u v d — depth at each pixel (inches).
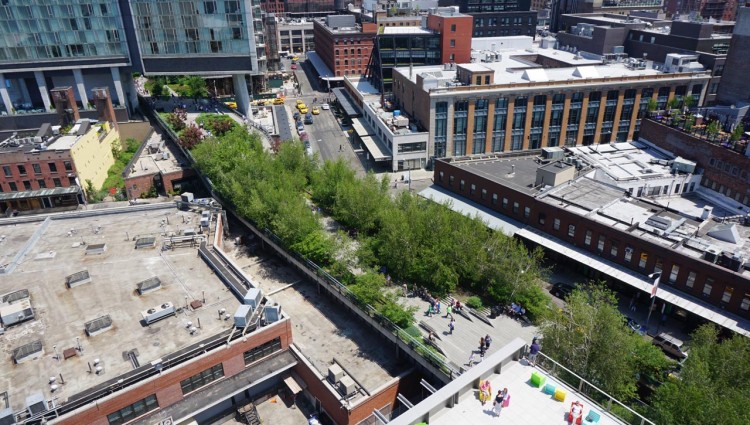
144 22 4530.0
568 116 4503.0
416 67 5447.8
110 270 2308.1
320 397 2004.2
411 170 4534.9
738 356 1691.7
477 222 2674.7
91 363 1771.7
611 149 3747.5
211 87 6451.8
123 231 2667.3
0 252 2464.3
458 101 4301.2
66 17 4372.5
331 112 6269.7
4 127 4315.9
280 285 2822.3
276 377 2153.1
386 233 2657.5
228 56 4773.6
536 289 2386.8
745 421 1421.0
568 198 2960.1
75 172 3447.3
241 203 3139.8
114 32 4517.7
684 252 2389.3
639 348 2006.6
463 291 2561.5
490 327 2261.3
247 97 5221.5
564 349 1845.5
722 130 3486.7
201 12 4554.6
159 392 1760.6
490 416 1191.6
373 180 3302.2
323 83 7421.3
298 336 2363.4
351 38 7101.4
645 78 4463.6
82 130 3732.8
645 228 2588.6
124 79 4926.2
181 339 1889.8
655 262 2456.9
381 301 2365.9
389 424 1134.4
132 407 1722.4
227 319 1998.0
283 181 3319.4
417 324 2256.4
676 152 3533.5
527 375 1322.6
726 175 3139.8
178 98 5472.4
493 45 6569.9
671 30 5659.5
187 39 4648.1
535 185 3152.1
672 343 2213.3
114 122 4311.0
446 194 3595.0
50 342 1875.0
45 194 3373.5
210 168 3496.6
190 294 2143.2
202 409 1804.9
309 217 2849.4
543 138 4562.0
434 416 1194.0
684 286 2369.6
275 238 2957.7
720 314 2228.1
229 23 4633.4
